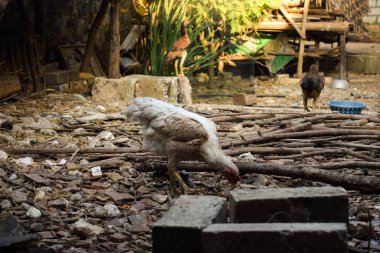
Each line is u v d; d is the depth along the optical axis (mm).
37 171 3762
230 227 2680
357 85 8336
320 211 2939
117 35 5957
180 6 6738
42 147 4188
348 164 3818
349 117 4895
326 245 2617
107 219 3246
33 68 6016
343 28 8281
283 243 2631
